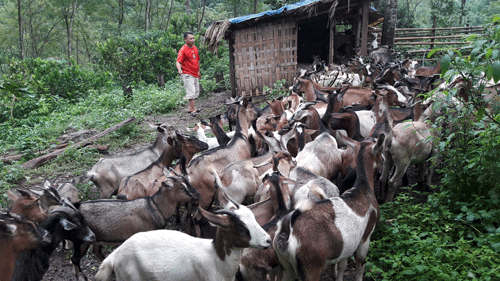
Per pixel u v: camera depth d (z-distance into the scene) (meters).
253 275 4.03
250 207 4.59
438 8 26.30
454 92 4.41
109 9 38.19
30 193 4.47
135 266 3.64
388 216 5.50
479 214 4.93
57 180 8.29
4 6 41.59
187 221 5.81
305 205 3.86
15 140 11.52
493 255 4.25
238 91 13.86
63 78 18.48
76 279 4.80
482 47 4.26
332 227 3.82
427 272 4.17
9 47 41.25
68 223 4.10
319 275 3.79
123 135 11.09
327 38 19.23
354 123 6.80
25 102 15.03
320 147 5.93
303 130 6.37
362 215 4.09
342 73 12.27
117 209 4.69
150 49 21.22
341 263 4.31
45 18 40.62
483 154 4.91
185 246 3.72
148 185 5.71
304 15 13.52
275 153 5.65
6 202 6.82
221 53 23.20
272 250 3.97
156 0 39.50
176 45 22.91
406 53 18.92
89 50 44.59
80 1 36.62
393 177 6.10
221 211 3.52
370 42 20.28
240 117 6.96
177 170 5.93
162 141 6.93
